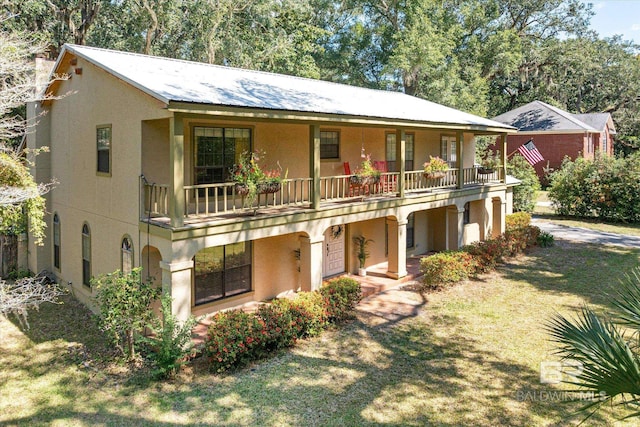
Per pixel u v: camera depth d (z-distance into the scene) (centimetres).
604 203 2612
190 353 909
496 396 800
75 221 1343
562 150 3641
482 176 1969
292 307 1016
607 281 1480
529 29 4216
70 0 2344
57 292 1299
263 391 812
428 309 1230
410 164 1778
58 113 1421
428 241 1925
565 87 4503
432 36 3031
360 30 3612
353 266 1568
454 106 3203
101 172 1183
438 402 781
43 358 970
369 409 759
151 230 976
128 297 900
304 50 3084
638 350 676
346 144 1525
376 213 1384
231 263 1218
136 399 795
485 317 1172
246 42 2792
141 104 1004
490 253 1598
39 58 1446
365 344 1011
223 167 1188
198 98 917
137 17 2561
